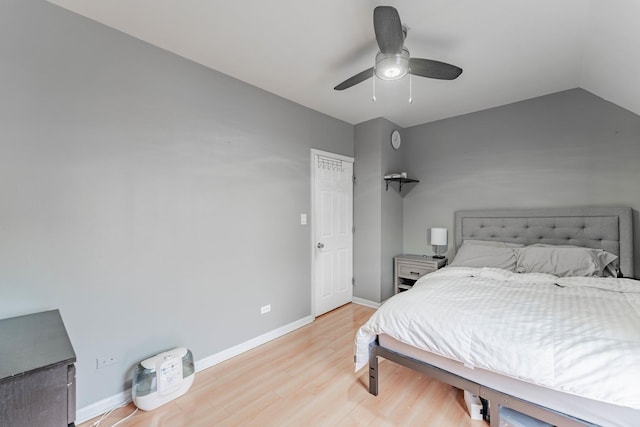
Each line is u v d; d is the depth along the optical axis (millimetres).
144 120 1914
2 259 1433
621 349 1139
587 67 2275
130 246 1846
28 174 1500
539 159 2930
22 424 907
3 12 1437
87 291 1681
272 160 2742
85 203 1675
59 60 1591
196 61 2184
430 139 3691
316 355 2406
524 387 1309
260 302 2631
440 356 1582
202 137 2219
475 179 3344
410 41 1960
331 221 3432
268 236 2703
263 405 1768
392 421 1612
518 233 2982
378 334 1843
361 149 3666
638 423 1056
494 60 2209
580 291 1891
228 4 1594
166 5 1590
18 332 1246
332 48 2043
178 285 2072
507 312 1528
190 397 1851
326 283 3385
